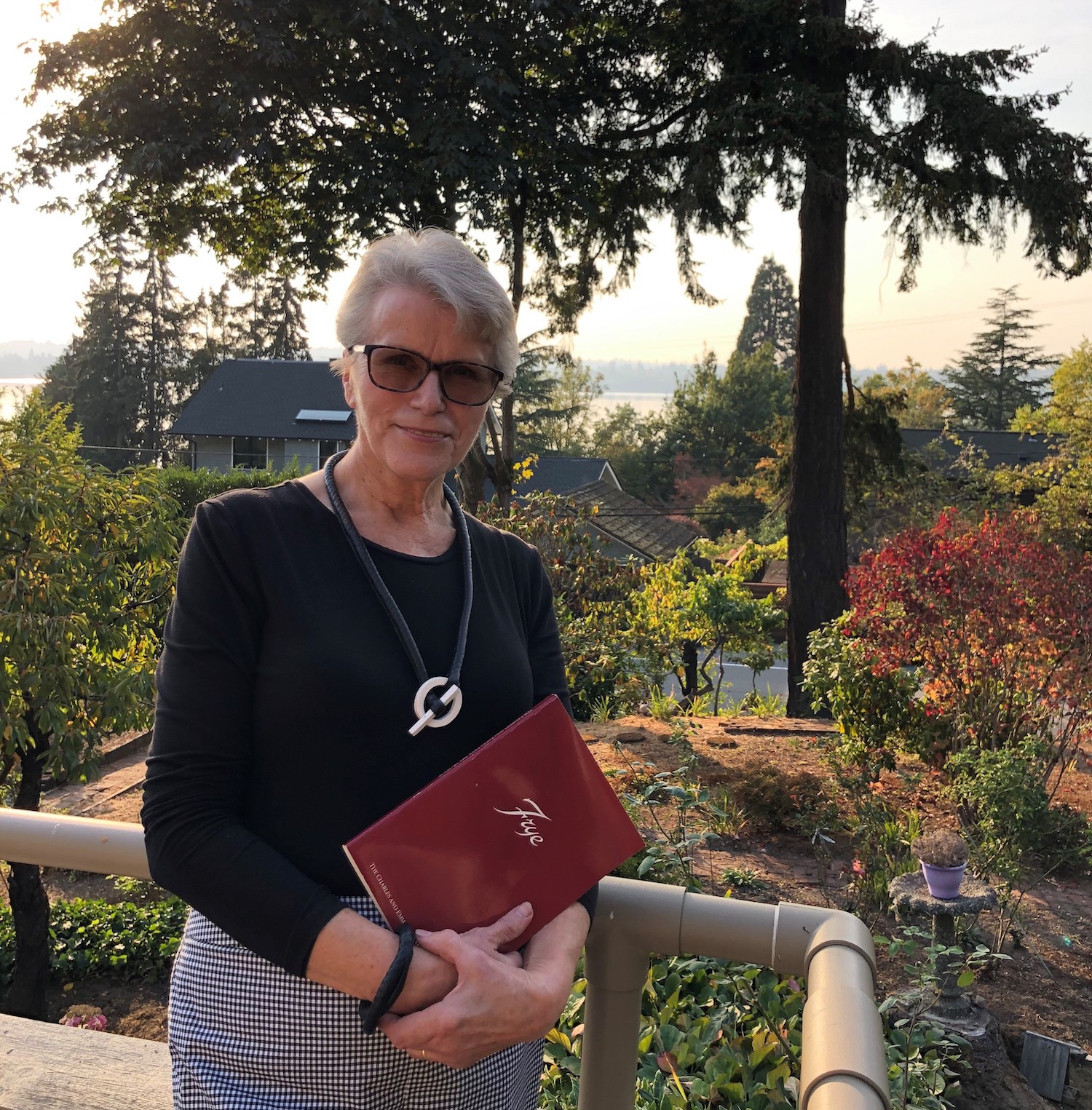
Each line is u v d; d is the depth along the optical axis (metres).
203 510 1.09
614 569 11.70
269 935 0.99
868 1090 0.92
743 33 13.20
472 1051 1.01
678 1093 2.43
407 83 13.30
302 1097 1.08
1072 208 12.34
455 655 1.15
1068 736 6.89
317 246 14.45
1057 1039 4.29
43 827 1.48
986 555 7.13
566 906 1.14
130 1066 1.58
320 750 1.06
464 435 1.21
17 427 6.17
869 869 5.43
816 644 7.82
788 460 17.41
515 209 15.11
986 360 71.06
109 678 5.88
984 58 12.52
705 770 7.30
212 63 13.43
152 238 16.36
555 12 13.55
